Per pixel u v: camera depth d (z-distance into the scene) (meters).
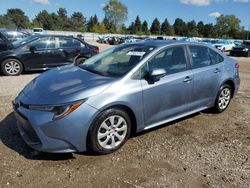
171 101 4.64
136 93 4.09
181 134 4.77
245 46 25.30
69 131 3.59
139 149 4.18
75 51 10.41
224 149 4.31
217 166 3.81
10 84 7.96
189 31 114.44
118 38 45.31
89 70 4.58
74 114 3.59
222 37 107.56
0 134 4.46
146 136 4.61
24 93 4.08
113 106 3.90
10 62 9.47
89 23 112.81
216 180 3.49
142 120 4.28
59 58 10.14
